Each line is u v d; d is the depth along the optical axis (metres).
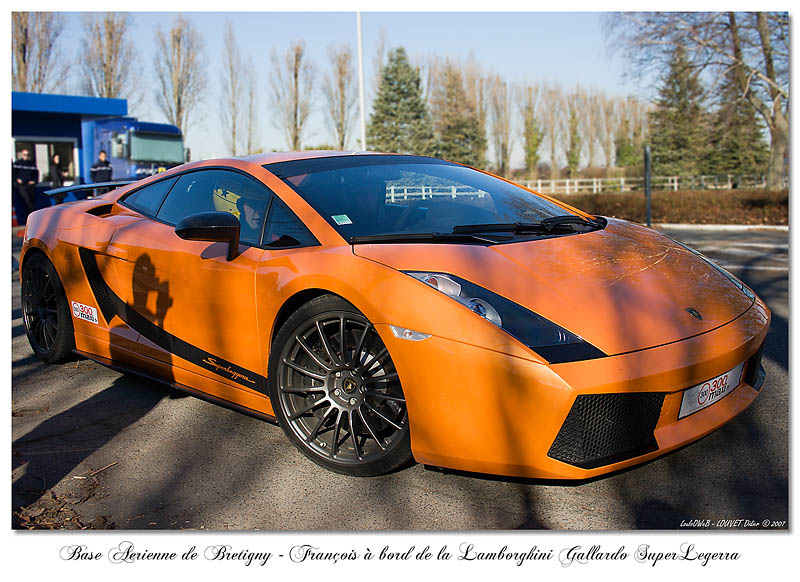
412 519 2.18
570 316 2.18
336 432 2.46
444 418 2.16
